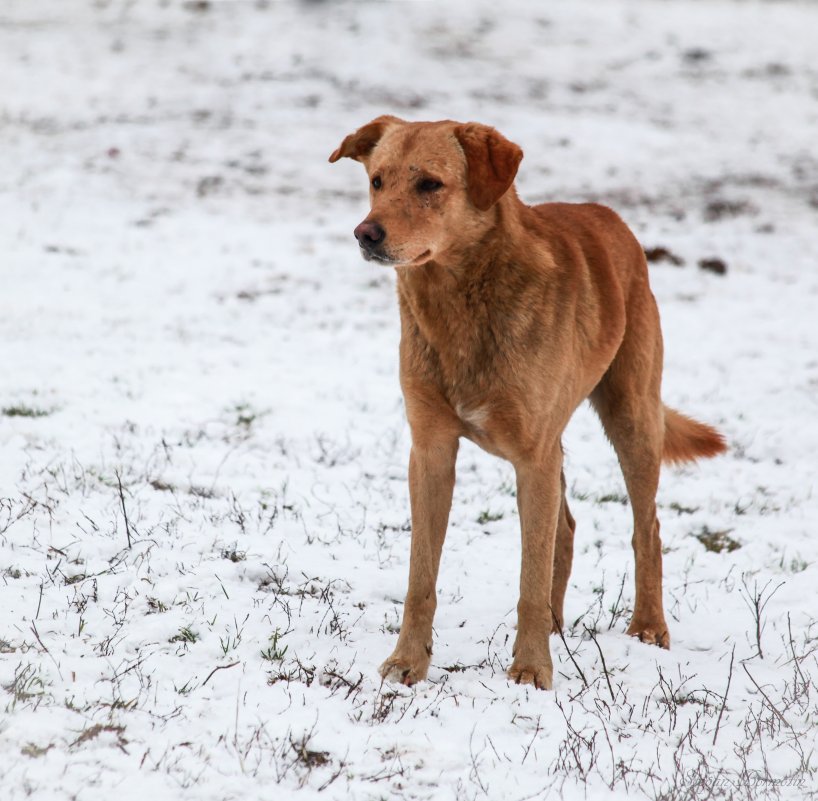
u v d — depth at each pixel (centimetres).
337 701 676
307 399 1470
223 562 904
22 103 3366
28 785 536
